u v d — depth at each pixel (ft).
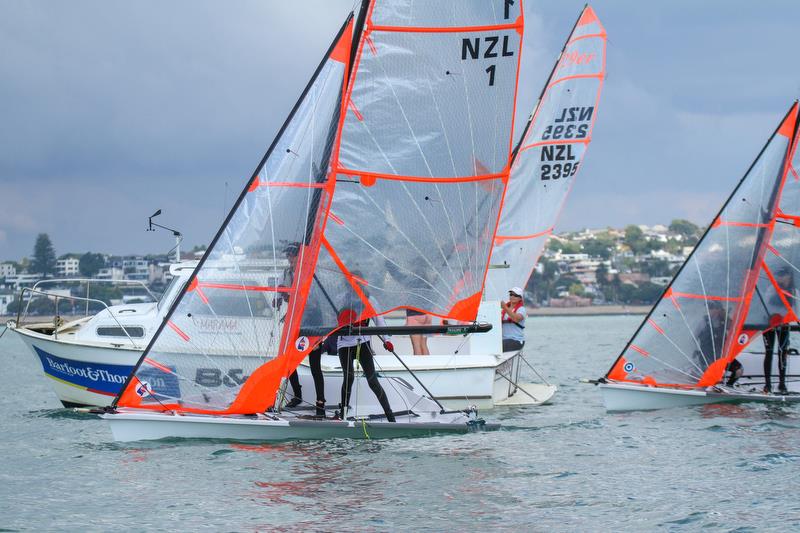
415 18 102.47
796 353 138.41
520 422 116.06
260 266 97.30
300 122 99.60
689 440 101.55
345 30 100.48
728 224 124.57
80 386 130.31
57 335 132.57
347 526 69.56
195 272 95.91
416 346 131.13
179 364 95.71
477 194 105.29
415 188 103.35
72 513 73.15
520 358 146.51
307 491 78.84
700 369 124.36
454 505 75.05
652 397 124.47
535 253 166.71
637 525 69.87
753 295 127.54
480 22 103.65
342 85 100.22
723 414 117.80
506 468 87.86
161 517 71.87
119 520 71.31
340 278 100.48
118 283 144.66
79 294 549.54
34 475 85.87
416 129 103.30
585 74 168.25
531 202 166.30
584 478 83.97
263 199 97.96
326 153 99.66
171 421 95.96
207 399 96.22
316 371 102.06
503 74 104.68
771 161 125.49
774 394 125.90
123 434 96.07
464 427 104.63
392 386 108.06
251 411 96.94
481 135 104.78
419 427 102.06
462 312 105.09
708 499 76.64
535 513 72.95
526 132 165.48
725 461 90.53
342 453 93.09
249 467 86.69
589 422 115.44
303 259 98.27
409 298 103.35
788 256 127.95
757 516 71.67
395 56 102.37
